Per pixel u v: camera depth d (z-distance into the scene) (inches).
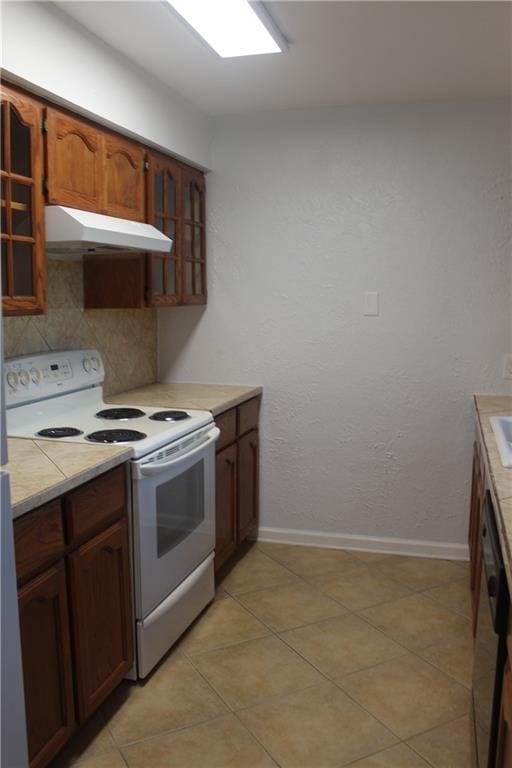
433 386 127.4
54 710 68.1
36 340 100.4
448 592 115.3
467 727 79.4
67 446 82.2
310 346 132.3
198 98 116.7
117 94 93.7
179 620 96.9
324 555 132.3
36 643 64.7
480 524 88.1
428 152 121.9
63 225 80.2
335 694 86.0
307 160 127.4
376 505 133.6
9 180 73.7
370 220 126.0
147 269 110.0
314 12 81.7
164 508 90.3
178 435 93.2
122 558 81.8
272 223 130.9
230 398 119.6
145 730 78.7
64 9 79.5
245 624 104.2
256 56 95.9
